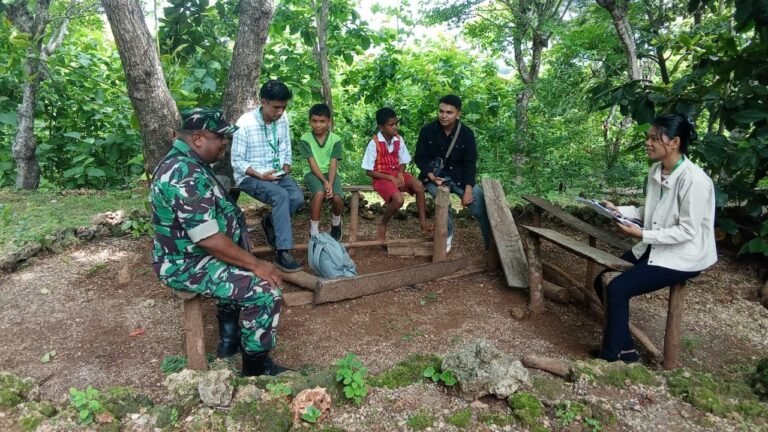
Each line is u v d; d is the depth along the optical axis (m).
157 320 3.56
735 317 3.89
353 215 4.96
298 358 3.16
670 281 2.98
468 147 4.67
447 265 4.38
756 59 4.50
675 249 2.96
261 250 4.50
